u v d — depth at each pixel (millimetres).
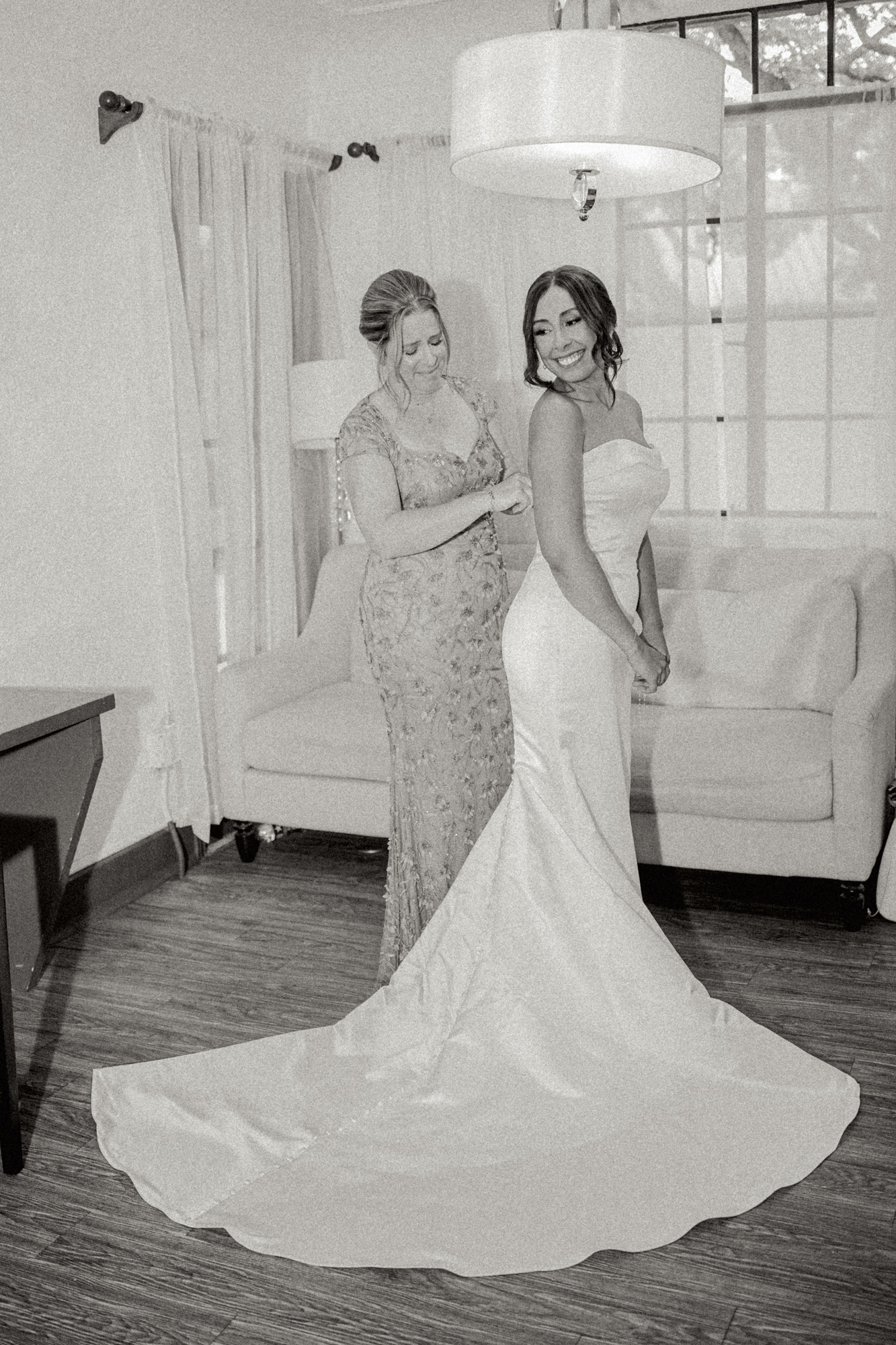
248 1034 3266
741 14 4668
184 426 4375
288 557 4957
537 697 2924
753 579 4418
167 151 4215
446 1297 2242
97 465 4172
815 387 4656
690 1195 2471
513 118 2072
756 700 4145
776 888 4148
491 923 2904
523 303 4879
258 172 4668
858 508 4676
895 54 4520
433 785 3178
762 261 4645
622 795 3043
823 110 4441
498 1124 2691
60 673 4062
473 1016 2838
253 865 4562
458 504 2967
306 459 5129
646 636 3186
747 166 4570
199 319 4438
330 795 4246
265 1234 2410
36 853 2883
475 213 4863
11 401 3824
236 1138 2725
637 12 4773
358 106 5203
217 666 4648
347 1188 2537
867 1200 2471
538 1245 2344
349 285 5320
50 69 3908
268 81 4980
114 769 4277
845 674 4102
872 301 4531
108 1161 2705
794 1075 2803
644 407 4770
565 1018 2840
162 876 4422
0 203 3750
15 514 3861
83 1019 3387
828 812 3689
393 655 3109
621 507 2896
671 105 2066
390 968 3373
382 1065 2932
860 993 3373
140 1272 2342
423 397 3070
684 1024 2828
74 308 4039
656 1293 2232
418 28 5023
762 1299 2209
